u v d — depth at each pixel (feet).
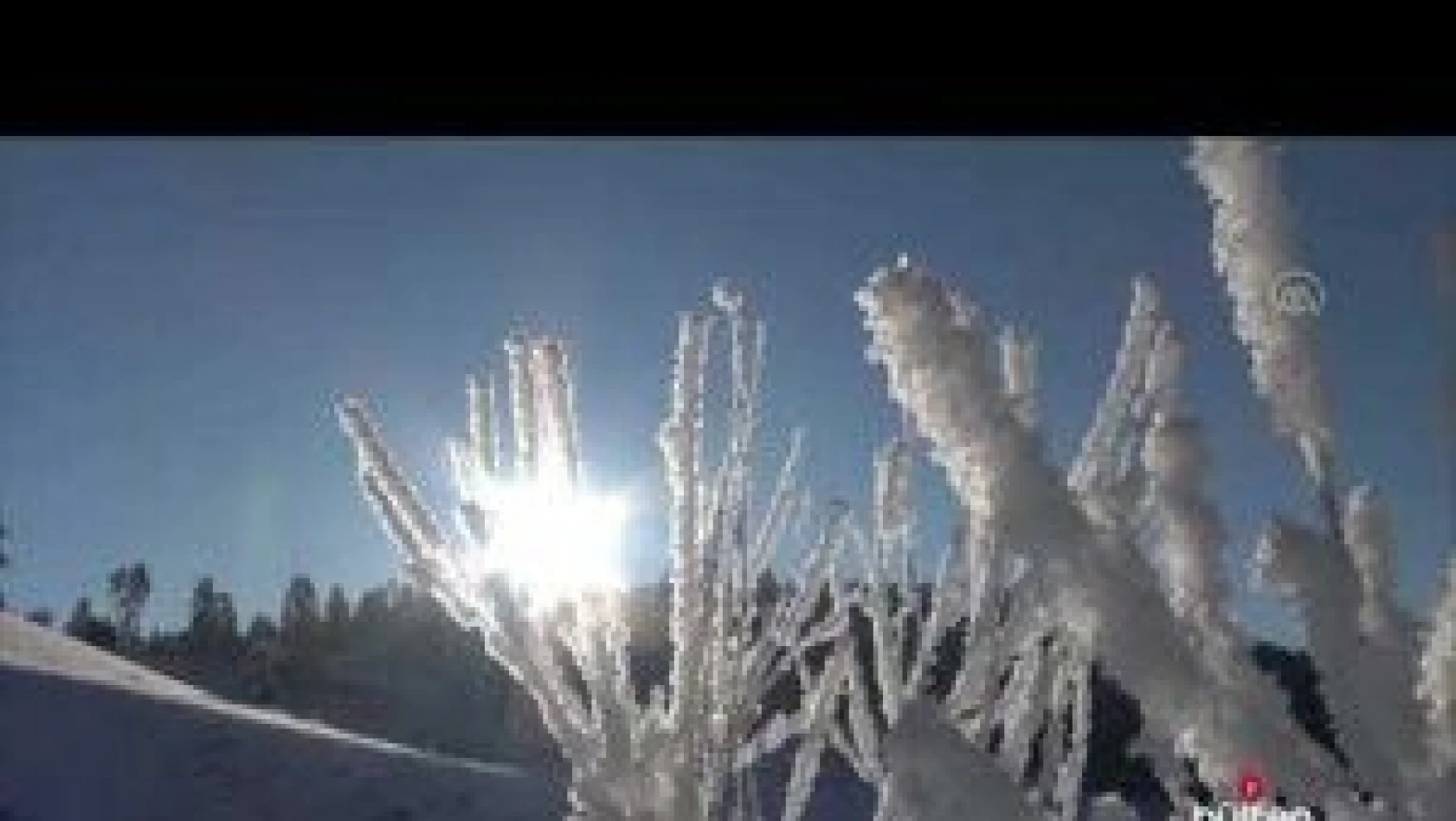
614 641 5.60
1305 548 3.24
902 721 2.85
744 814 5.96
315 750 115.14
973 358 2.85
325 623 298.56
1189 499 3.39
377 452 5.77
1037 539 2.86
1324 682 3.21
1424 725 3.12
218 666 288.92
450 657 282.56
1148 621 2.95
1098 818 4.60
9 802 101.24
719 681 5.93
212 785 108.47
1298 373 3.30
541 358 5.78
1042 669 5.24
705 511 6.06
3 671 116.37
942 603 6.22
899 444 6.62
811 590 6.38
